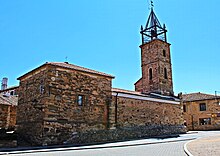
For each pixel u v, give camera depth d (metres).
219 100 39.91
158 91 31.94
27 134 18.83
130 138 23.19
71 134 18.67
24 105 20.67
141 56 36.06
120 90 25.30
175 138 22.70
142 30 36.47
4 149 14.43
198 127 40.88
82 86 20.44
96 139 20.33
